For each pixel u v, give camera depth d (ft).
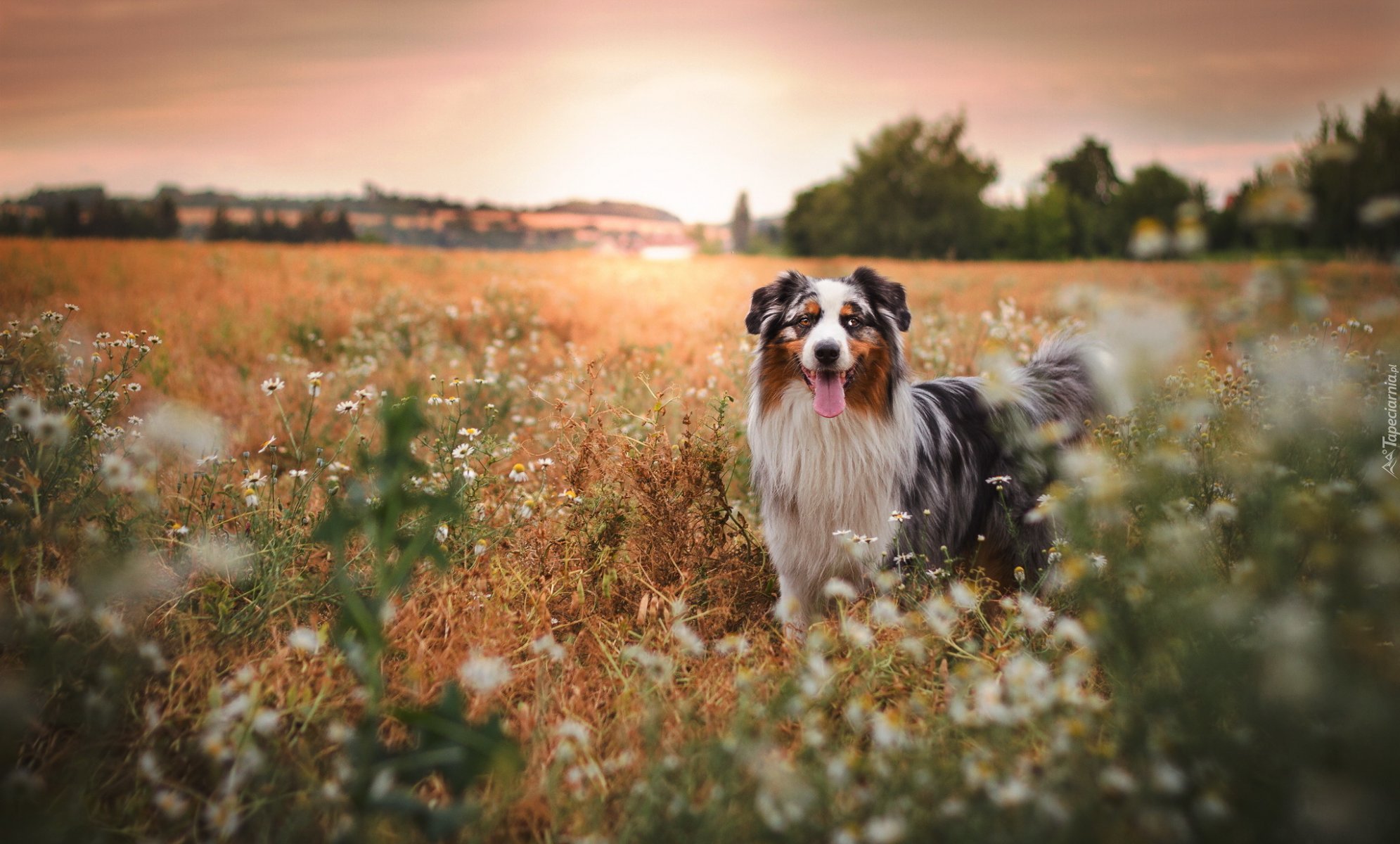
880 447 13.26
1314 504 8.01
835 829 6.88
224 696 9.12
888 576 10.36
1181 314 8.09
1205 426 11.61
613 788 8.21
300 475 12.85
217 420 15.44
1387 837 5.81
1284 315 7.12
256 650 10.55
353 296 45.50
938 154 226.58
